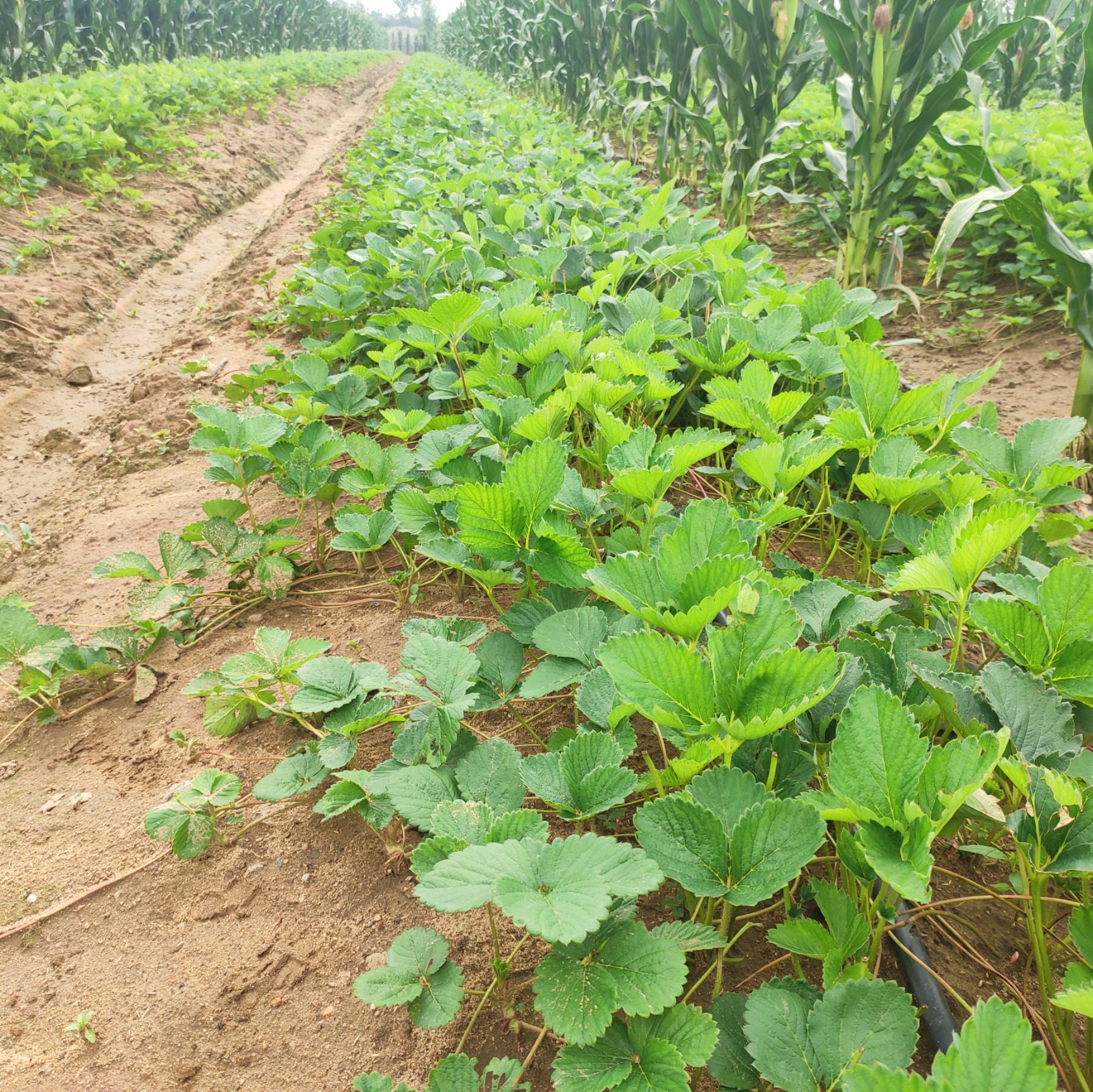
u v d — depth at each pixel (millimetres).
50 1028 1281
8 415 4004
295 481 2330
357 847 1563
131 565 2131
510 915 875
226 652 2160
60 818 1701
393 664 1996
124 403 4320
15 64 11102
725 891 990
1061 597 1199
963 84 4090
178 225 7465
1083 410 2863
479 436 2311
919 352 4387
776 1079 886
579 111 11562
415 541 2373
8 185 6516
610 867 973
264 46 24078
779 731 1259
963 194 5348
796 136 6762
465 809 1184
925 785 924
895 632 1362
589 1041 924
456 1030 1235
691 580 1217
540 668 1471
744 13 5566
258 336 4664
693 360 2457
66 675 2139
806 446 1656
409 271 3682
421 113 10391
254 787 1678
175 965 1370
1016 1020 715
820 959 1179
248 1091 1180
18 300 4809
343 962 1351
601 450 2145
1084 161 5051
